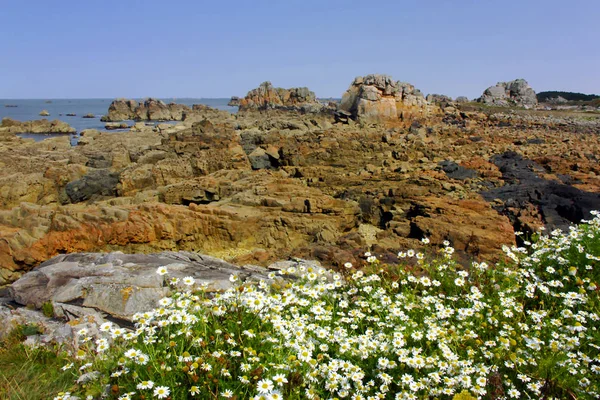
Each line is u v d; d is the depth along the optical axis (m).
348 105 69.94
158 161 34.72
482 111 88.00
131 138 54.91
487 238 16.80
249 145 42.22
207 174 32.94
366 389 4.98
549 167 33.78
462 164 35.03
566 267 8.09
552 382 5.07
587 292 7.22
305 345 5.46
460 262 12.92
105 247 17.66
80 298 8.80
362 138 43.94
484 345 5.62
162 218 18.58
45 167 34.75
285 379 4.58
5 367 6.50
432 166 34.00
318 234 18.77
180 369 4.83
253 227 19.80
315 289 7.07
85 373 5.74
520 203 23.77
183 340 5.32
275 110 108.50
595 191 26.03
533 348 5.32
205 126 45.59
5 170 34.38
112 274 9.54
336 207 21.67
